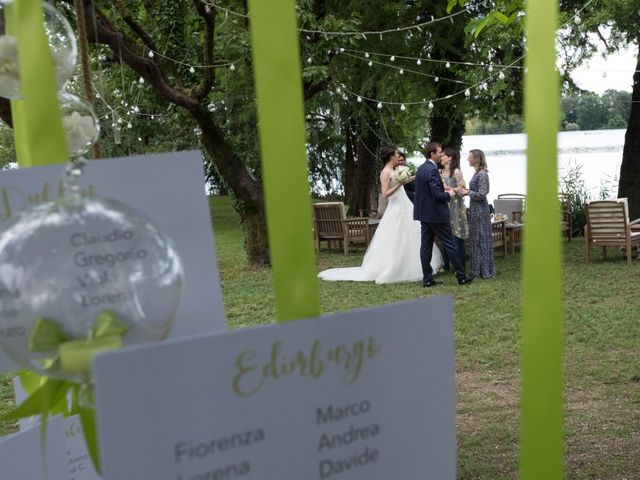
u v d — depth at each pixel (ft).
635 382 18.72
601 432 15.58
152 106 44.65
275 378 2.43
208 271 3.41
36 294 2.59
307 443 2.50
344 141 64.49
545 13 2.36
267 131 2.52
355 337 2.58
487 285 31.40
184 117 38.88
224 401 2.34
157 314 2.72
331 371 2.53
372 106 49.26
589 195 48.42
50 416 3.89
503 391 18.62
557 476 2.41
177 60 33.76
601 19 36.96
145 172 3.31
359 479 2.59
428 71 44.34
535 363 2.42
